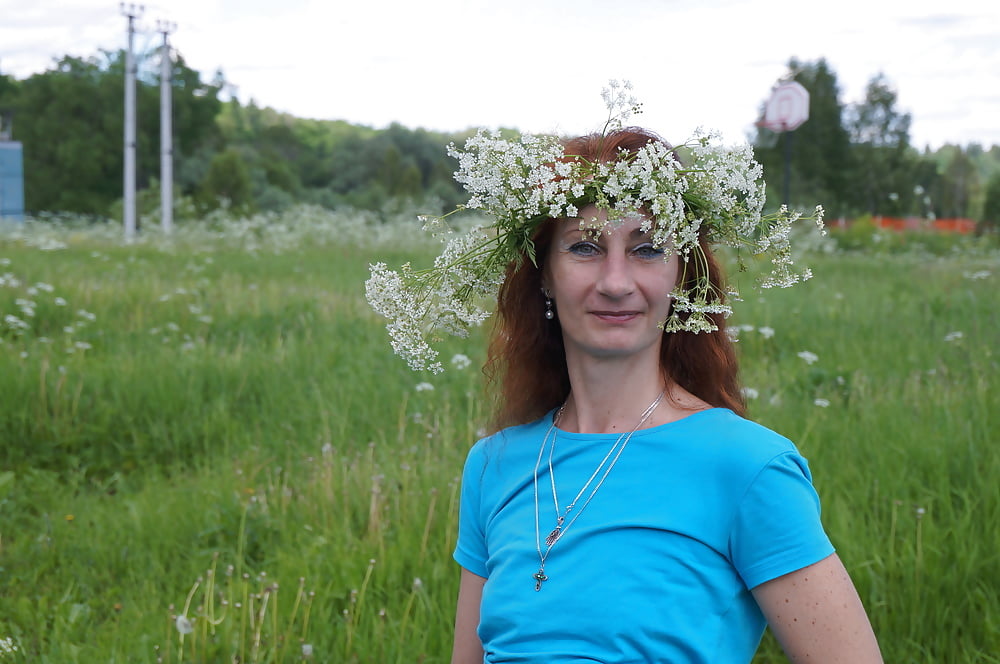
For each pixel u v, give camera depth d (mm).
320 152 71938
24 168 59250
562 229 2055
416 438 5492
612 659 1812
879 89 40469
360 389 6492
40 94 60656
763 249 2059
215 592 4023
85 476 5820
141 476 5734
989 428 4867
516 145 2045
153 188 42781
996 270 13469
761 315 8648
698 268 2080
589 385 2070
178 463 5719
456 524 4262
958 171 52719
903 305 9648
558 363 2299
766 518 1790
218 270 13086
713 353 2146
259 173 54531
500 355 2383
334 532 4355
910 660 3283
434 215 2242
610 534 1884
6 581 4352
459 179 2102
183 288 10312
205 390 6723
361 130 88688
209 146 61406
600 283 1970
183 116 60250
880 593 3562
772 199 17188
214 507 4770
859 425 5098
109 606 4090
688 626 1800
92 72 61281
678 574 1821
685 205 2002
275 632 3479
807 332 8148
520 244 2158
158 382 6562
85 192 58938
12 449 5883
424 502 4539
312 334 8461
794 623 1777
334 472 4988
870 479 4391
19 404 6199
